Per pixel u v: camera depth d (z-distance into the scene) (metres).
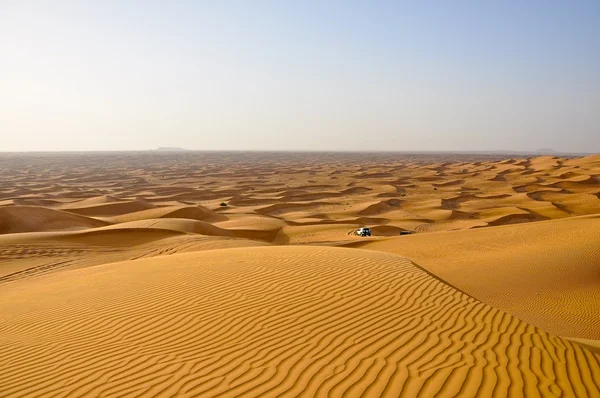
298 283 9.38
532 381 5.28
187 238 25.33
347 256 11.85
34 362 6.75
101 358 6.62
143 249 22.88
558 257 19.44
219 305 8.38
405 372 5.53
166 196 69.94
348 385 5.27
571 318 13.82
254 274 10.19
